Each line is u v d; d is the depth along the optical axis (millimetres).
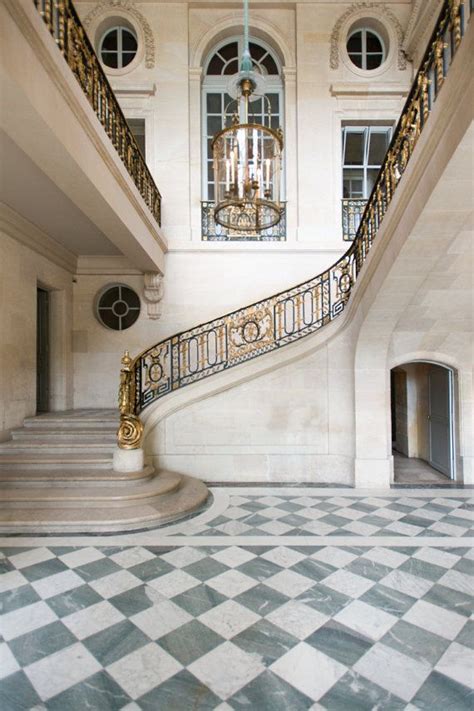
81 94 3510
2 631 2545
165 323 7852
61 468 5176
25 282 6121
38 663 2266
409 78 8250
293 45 8398
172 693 2053
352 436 5895
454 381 6090
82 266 7742
